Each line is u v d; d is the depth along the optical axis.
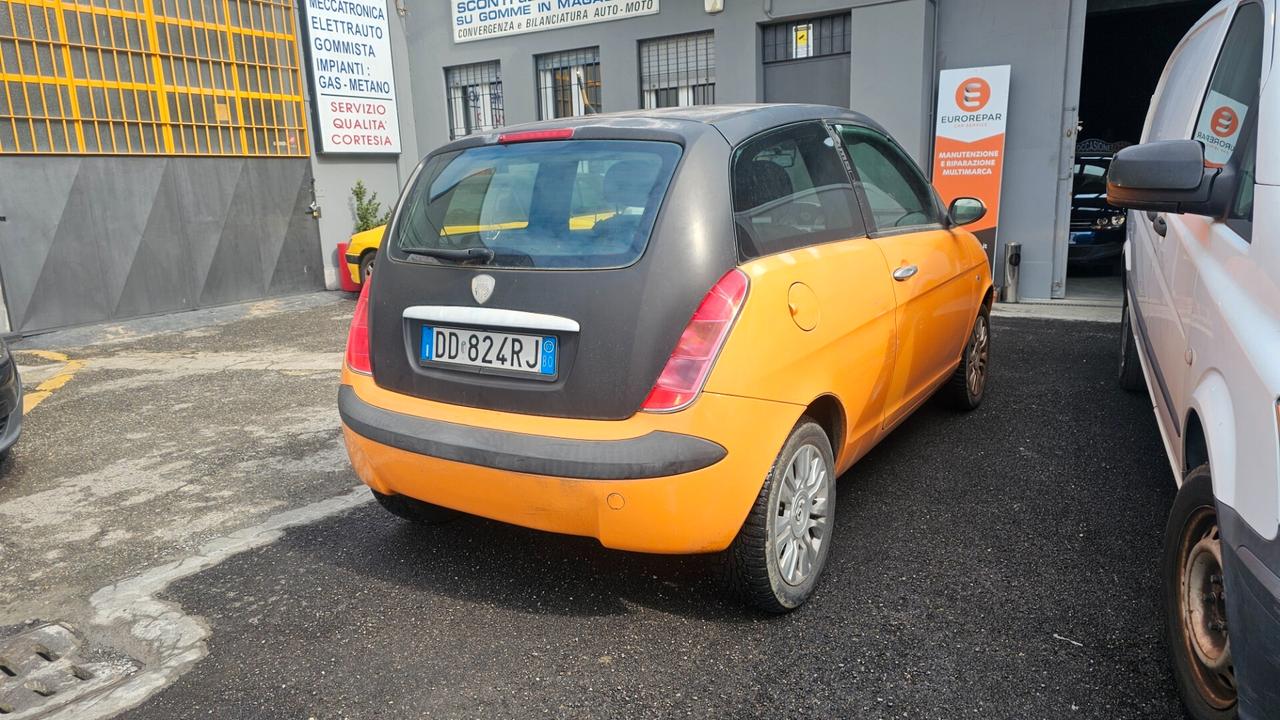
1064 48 8.66
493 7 11.95
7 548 3.82
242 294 11.02
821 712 2.45
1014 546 3.40
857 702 2.48
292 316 10.08
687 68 10.82
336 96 11.81
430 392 2.95
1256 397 2.00
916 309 3.77
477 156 3.21
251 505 4.22
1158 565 3.21
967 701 2.46
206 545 3.76
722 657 2.73
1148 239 4.00
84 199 9.40
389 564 3.48
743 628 2.90
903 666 2.64
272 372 7.13
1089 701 2.44
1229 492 2.04
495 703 2.55
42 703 2.63
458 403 2.89
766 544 2.77
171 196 10.16
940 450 4.48
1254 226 2.29
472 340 2.86
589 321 2.64
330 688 2.66
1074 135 8.78
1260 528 1.89
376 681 2.69
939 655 2.69
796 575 2.95
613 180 2.85
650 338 2.60
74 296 9.41
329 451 5.01
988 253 9.14
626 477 2.54
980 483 4.05
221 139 10.61
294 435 5.34
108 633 3.05
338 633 2.98
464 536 3.71
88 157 9.41
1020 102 8.95
